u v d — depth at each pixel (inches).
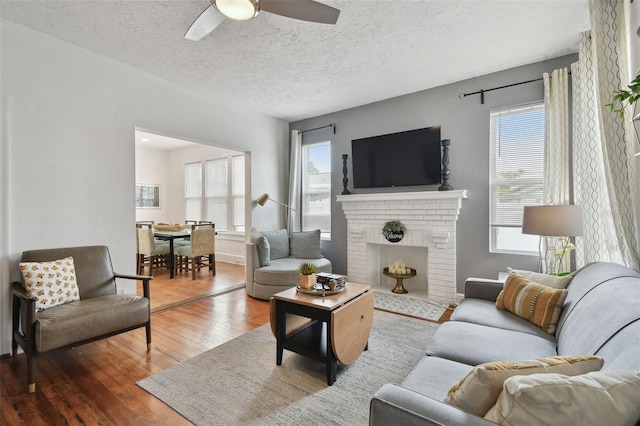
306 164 200.5
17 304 88.9
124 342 102.7
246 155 182.2
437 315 127.0
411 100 155.6
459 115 141.7
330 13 75.9
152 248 194.9
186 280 189.3
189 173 282.4
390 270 160.2
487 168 135.0
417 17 94.4
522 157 128.6
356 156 171.5
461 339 65.5
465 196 136.5
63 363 88.7
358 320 87.4
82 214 110.9
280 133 200.5
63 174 106.3
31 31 99.0
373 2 87.4
